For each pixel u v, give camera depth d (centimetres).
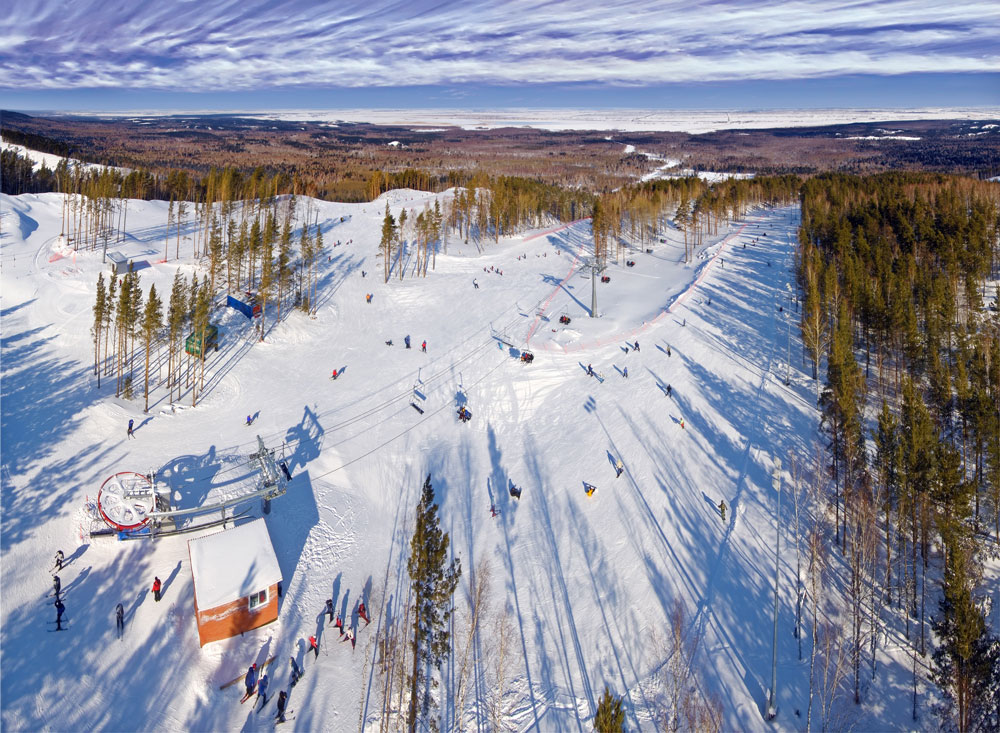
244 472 5419
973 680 3288
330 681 3691
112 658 3628
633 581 4681
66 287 8062
